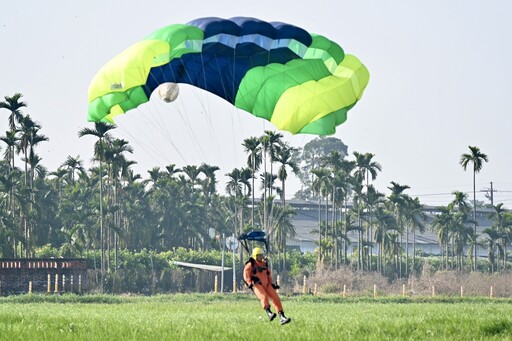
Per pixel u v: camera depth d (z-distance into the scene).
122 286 193.00
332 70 62.12
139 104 65.62
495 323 44.72
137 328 42.44
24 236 198.88
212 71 63.25
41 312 63.69
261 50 62.00
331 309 74.44
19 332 39.62
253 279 45.81
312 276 193.88
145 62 58.31
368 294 157.62
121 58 59.47
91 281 186.00
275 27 59.94
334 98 62.19
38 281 155.88
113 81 59.53
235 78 63.03
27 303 101.88
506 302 122.88
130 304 95.19
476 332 42.25
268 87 62.75
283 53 62.28
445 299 122.56
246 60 62.41
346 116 63.34
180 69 63.41
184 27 58.91
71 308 77.44
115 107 65.50
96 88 60.72
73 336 38.28
